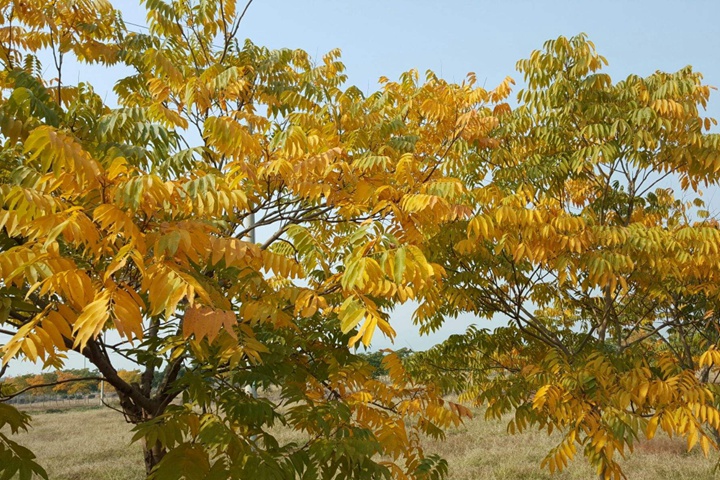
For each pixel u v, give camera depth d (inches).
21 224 82.0
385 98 216.7
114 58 178.5
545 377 190.2
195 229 81.8
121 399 161.2
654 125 221.0
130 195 75.7
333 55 235.1
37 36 164.9
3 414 103.1
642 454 416.8
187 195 89.5
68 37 167.9
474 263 231.8
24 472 96.4
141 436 101.6
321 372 153.6
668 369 179.3
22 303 96.7
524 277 243.0
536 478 360.8
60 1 161.9
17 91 107.7
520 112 246.7
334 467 119.4
